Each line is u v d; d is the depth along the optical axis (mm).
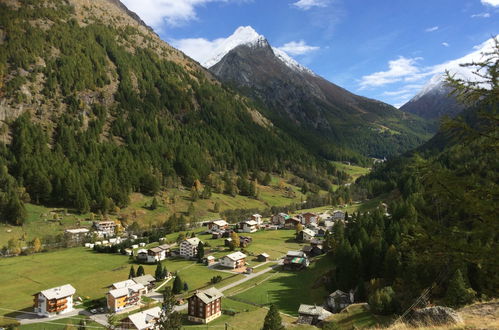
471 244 21344
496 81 20484
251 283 115000
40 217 186125
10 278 127188
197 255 146250
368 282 90312
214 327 83250
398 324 34531
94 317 96938
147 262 147750
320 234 179500
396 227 99250
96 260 149625
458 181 21844
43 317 97125
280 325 62094
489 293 23656
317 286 105188
